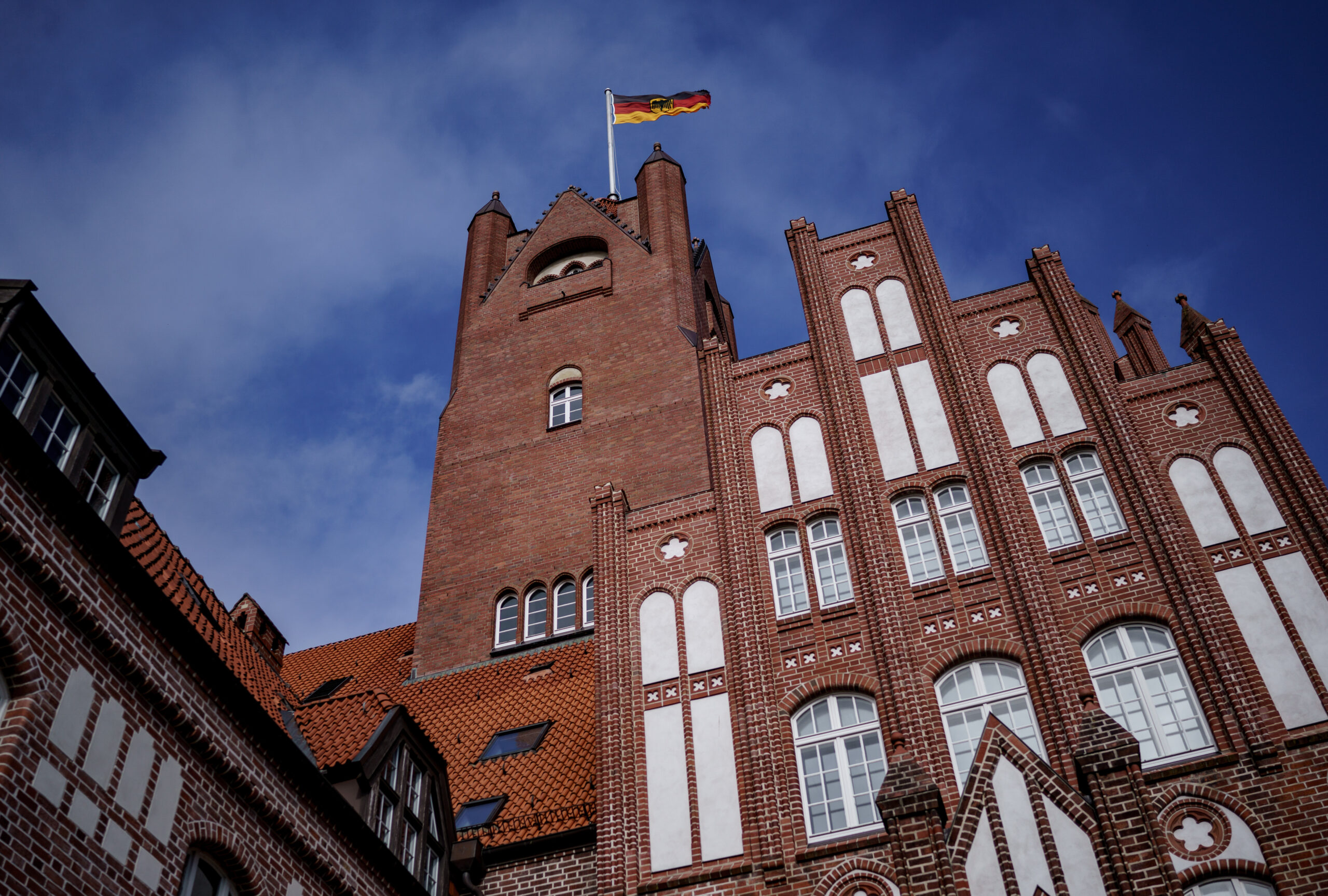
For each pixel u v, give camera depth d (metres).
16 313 15.25
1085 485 23.80
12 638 13.84
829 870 20.42
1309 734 19.30
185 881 15.98
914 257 28.98
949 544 23.86
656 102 55.59
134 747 15.40
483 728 29.94
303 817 18.38
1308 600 20.92
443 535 39.19
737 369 28.66
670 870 21.42
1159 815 19.06
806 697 22.72
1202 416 23.92
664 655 24.47
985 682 21.75
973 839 19.08
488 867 24.14
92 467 16.70
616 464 38.78
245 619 31.28
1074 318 26.25
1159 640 21.27
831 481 25.97
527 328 44.31
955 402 25.98
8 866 12.89
